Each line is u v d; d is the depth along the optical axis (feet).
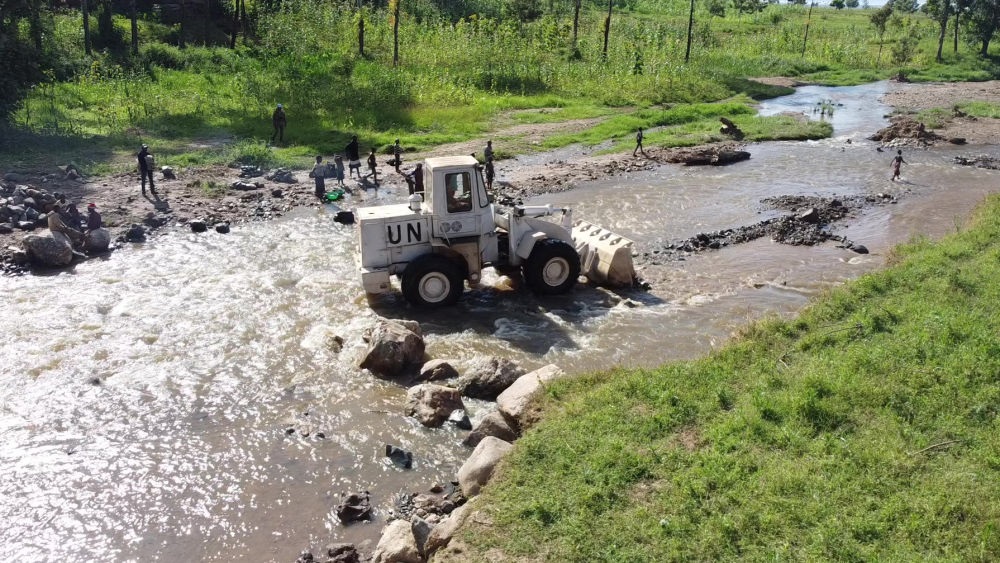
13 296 47.80
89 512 27.71
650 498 24.90
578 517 24.03
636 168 89.61
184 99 111.24
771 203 74.08
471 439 31.91
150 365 39.04
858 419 28.37
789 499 23.80
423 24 171.63
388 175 83.10
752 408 29.53
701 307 47.83
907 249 54.08
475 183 46.80
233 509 27.94
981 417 27.78
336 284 51.11
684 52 183.73
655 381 33.04
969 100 153.48
